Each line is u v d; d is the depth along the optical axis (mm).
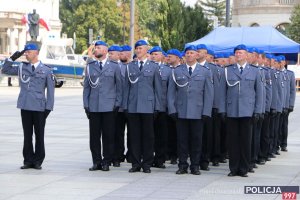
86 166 15141
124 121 15617
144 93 14461
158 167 15289
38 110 14367
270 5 86875
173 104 14297
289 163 16484
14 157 16328
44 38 52156
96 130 14570
